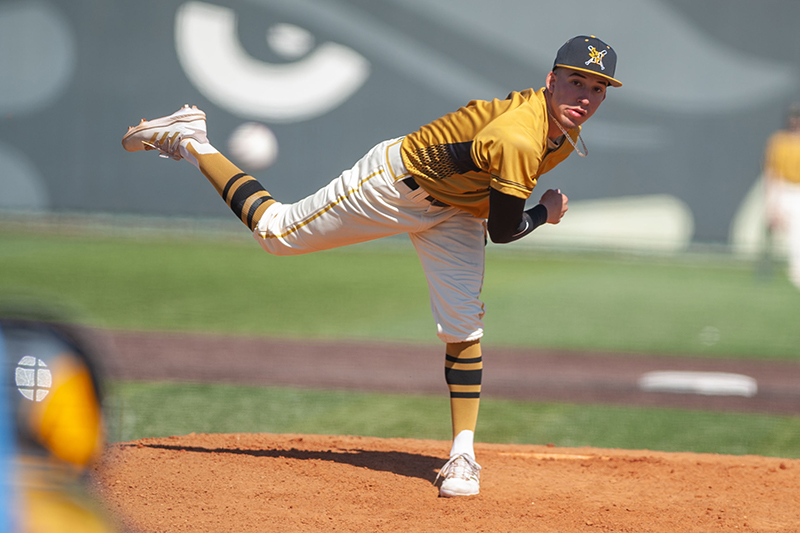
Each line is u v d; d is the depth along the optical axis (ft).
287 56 183.21
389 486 36.94
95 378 10.27
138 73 183.01
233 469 38.45
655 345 102.78
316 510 33.01
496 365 89.56
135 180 185.78
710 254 181.78
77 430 10.10
